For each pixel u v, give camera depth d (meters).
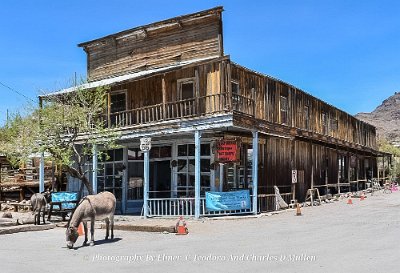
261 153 23.72
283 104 26.83
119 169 26.09
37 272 9.49
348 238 13.24
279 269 9.29
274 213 20.91
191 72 22.42
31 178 30.02
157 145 24.38
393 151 63.75
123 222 18.45
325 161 31.11
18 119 21.83
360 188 43.12
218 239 13.61
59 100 22.17
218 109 20.67
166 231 15.56
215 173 21.80
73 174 20.84
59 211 20.23
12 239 15.08
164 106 21.03
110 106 24.44
